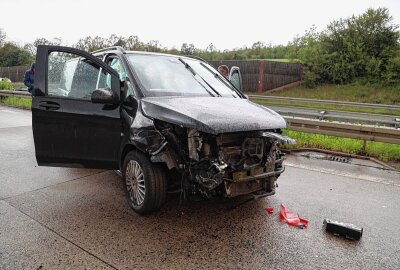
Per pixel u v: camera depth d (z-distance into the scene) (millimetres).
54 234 3480
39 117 4457
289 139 3582
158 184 3748
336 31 30141
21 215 3930
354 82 28859
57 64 4578
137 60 4551
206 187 3420
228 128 3377
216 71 5422
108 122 4148
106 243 3312
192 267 2938
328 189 5016
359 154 7141
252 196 3846
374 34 28719
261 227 3713
